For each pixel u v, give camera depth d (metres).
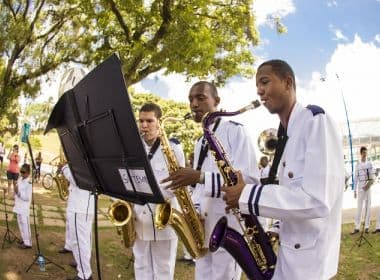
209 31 12.33
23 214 6.86
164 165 4.18
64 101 2.90
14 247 6.82
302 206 2.11
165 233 4.26
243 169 3.37
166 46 11.83
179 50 11.74
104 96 2.44
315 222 2.25
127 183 2.62
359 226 9.15
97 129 2.64
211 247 2.88
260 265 2.75
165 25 12.20
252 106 2.95
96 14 13.00
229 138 3.52
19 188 6.92
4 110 14.20
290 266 2.28
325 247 2.25
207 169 3.62
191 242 3.73
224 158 3.14
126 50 12.74
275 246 2.94
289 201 2.15
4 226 8.11
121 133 2.41
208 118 3.20
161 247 4.34
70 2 13.45
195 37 11.66
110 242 7.62
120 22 13.03
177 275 6.34
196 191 4.07
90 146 2.82
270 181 2.52
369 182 9.04
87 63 14.01
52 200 12.05
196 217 3.73
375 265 6.88
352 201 13.77
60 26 14.13
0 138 16.92
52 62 14.10
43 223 8.80
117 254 7.05
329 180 2.12
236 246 2.77
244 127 3.54
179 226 3.74
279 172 2.40
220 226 2.90
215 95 3.64
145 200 2.57
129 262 6.61
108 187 2.92
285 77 2.40
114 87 2.32
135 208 4.32
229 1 13.50
